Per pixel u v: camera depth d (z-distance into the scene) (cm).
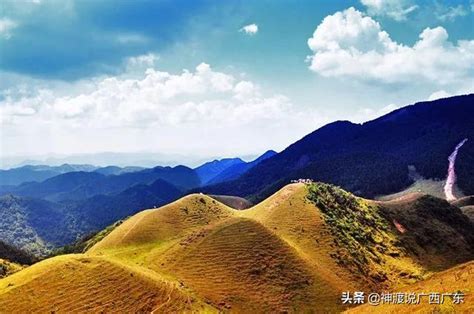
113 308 7706
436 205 16900
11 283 7788
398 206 16612
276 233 11919
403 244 14162
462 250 14812
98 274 8312
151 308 8012
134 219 14412
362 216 14838
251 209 15925
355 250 12362
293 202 14075
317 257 11600
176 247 11400
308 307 9538
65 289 7775
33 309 7181
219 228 11688
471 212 19275
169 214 14100
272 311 9238
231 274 10112
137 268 9338
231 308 8988
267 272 10275
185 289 9106
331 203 14688
